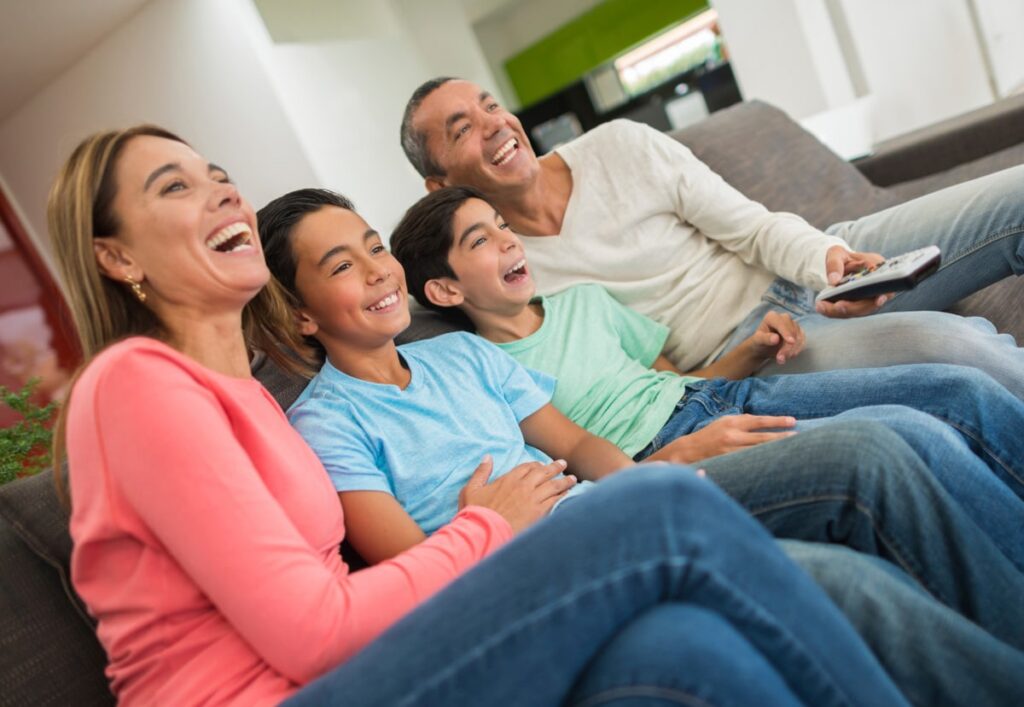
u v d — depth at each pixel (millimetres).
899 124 4598
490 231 1357
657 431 1263
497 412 1175
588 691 539
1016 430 946
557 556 563
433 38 6160
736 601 550
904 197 2115
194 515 659
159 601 702
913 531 746
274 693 677
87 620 861
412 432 1074
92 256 845
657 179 1596
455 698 544
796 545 768
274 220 1119
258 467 801
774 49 4020
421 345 1270
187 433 678
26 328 4152
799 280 1449
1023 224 1294
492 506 944
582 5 7016
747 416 1092
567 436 1212
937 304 1461
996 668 609
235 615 662
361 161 4520
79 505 699
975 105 5102
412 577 737
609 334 1441
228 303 901
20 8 3537
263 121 4105
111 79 4414
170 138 907
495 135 1533
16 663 799
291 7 4695
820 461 809
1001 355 1102
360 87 4723
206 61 4102
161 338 879
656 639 521
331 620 667
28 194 4691
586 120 7438
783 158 2148
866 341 1257
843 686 559
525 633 546
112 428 673
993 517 815
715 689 495
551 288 1570
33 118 4645
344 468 968
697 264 1605
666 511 564
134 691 725
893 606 660
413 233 1377
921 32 4699
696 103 6094
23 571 849
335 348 1146
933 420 903
